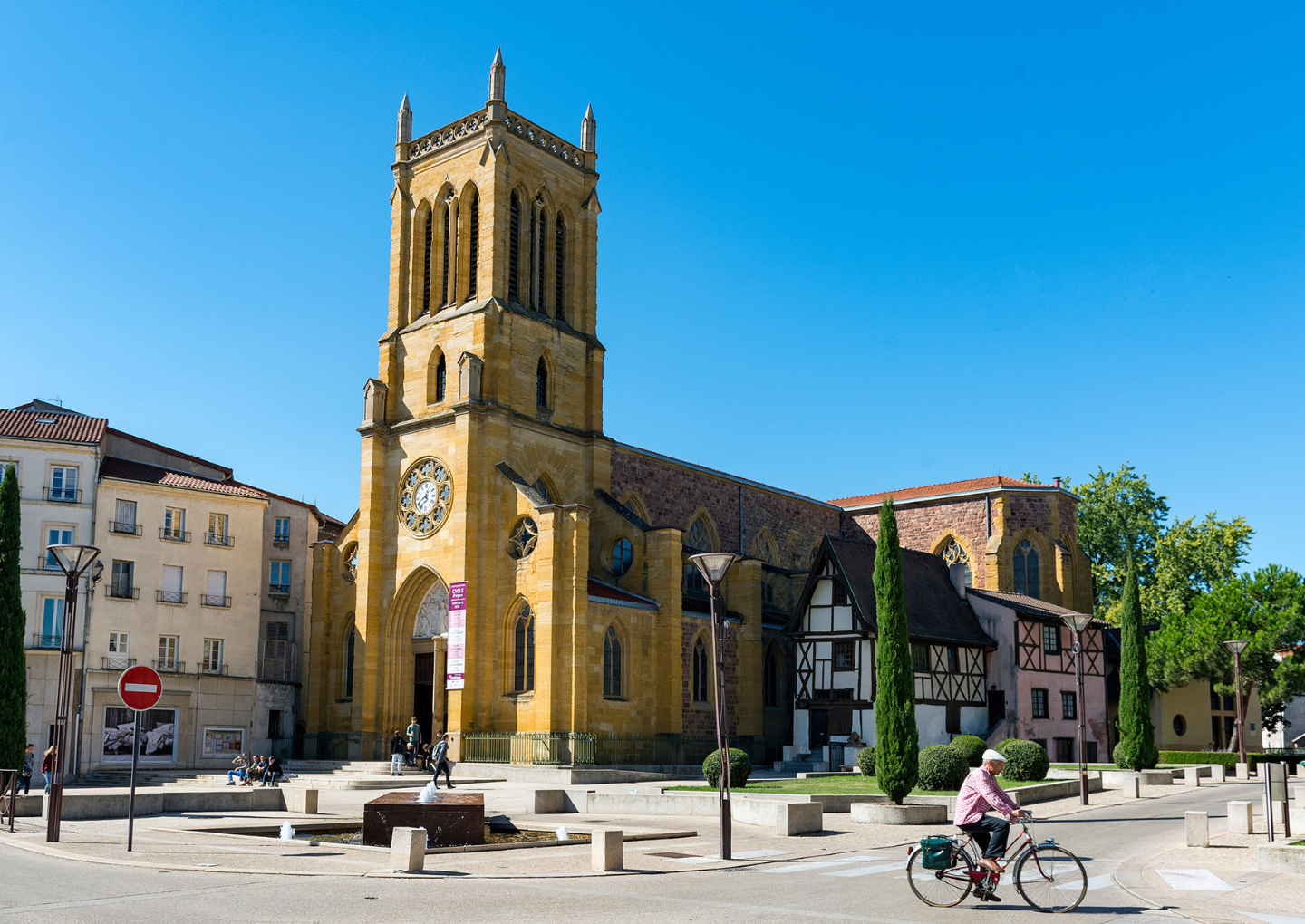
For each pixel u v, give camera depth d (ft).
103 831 96.84
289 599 248.52
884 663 121.70
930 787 134.72
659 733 184.65
